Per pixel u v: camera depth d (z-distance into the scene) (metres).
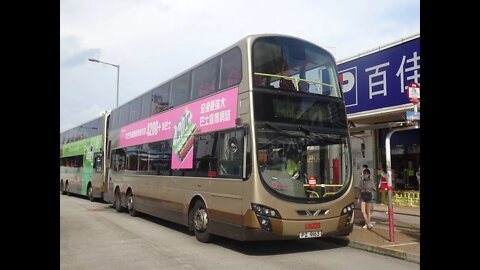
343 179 8.70
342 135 8.97
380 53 14.89
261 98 8.24
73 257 8.21
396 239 9.24
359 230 10.53
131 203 15.21
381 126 9.29
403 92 13.94
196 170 10.12
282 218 7.78
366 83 15.45
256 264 7.45
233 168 8.52
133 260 7.88
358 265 7.34
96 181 21.61
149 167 13.51
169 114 12.26
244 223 7.94
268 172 7.95
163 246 9.28
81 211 17.42
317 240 9.91
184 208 10.64
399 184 17.22
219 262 7.63
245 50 8.52
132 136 15.59
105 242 9.87
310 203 8.04
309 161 8.40
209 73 10.08
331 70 9.38
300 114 8.59
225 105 9.09
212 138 9.52
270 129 8.16
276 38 8.84
